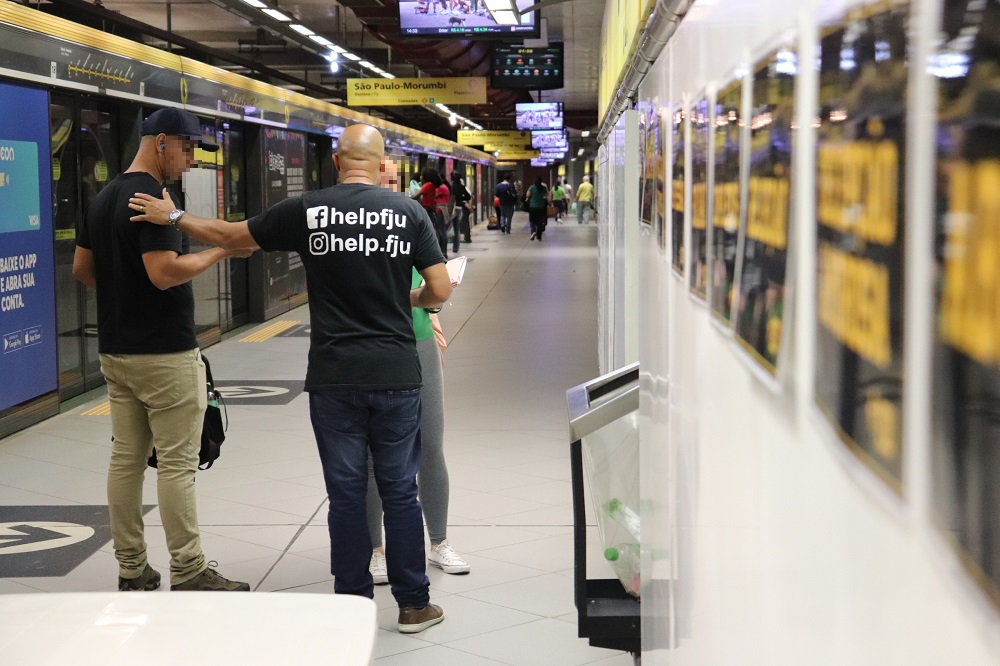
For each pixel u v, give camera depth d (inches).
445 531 169.6
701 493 51.1
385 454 140.3
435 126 1771.7
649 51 88.4
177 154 146.9
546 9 631.8
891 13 22.4
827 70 27.5
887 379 22.9
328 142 675.4
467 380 347.9
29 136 274.1
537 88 714.2
